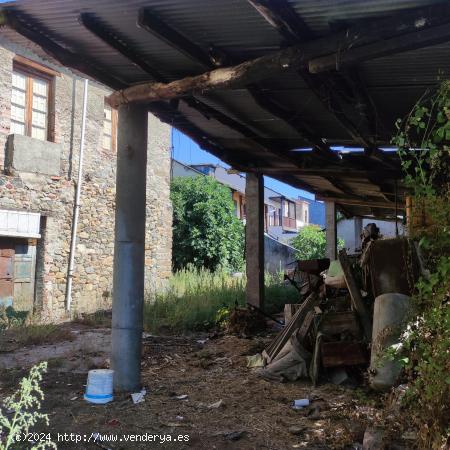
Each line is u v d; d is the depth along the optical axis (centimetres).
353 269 575
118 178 511
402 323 406
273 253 2653
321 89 477
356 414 401
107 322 977
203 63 446
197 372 577
